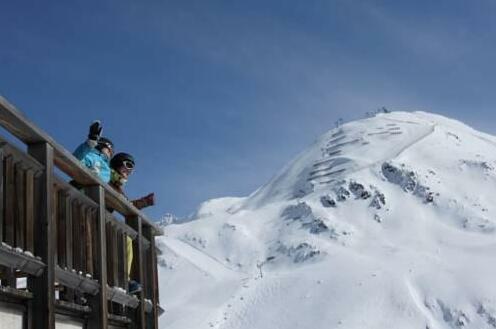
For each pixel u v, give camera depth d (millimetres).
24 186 4762
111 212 7125
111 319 6406
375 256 186750
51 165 5086
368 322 144375
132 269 7297
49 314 4805
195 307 163625
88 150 6969
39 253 4859
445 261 174000
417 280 161375
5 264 4406
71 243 5434
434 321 144750
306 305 156000
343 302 153750
